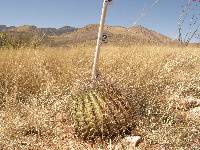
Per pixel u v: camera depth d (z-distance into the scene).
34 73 1.43
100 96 1.04
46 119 1.13
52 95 1.30
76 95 1.09
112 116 1.03
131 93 1.18
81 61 1.67
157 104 1.25
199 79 1.55
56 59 1.68
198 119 1.17
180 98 1.32
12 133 1.04
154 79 1.47
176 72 1.69
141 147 1.00
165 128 1.06
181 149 0.98
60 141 1.03
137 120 1.10
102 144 1.02
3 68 1.42
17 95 1.31
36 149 0.98
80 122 1.04
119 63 1.67
